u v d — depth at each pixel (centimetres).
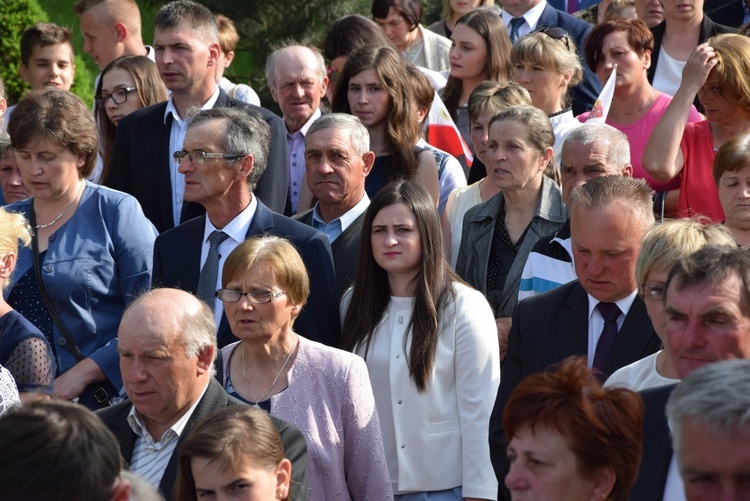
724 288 1226
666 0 3142
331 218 2297
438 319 1902
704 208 2358
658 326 1444
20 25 4231
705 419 951
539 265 2009
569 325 1695
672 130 2347
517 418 1108
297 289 1781
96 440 997
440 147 2886
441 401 1883
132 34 3422
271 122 2548
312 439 1725
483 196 2405
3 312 1827
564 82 2745
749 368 970
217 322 2038
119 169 2598
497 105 2542
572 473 1081
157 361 1552
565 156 2205
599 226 1616
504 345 2097
